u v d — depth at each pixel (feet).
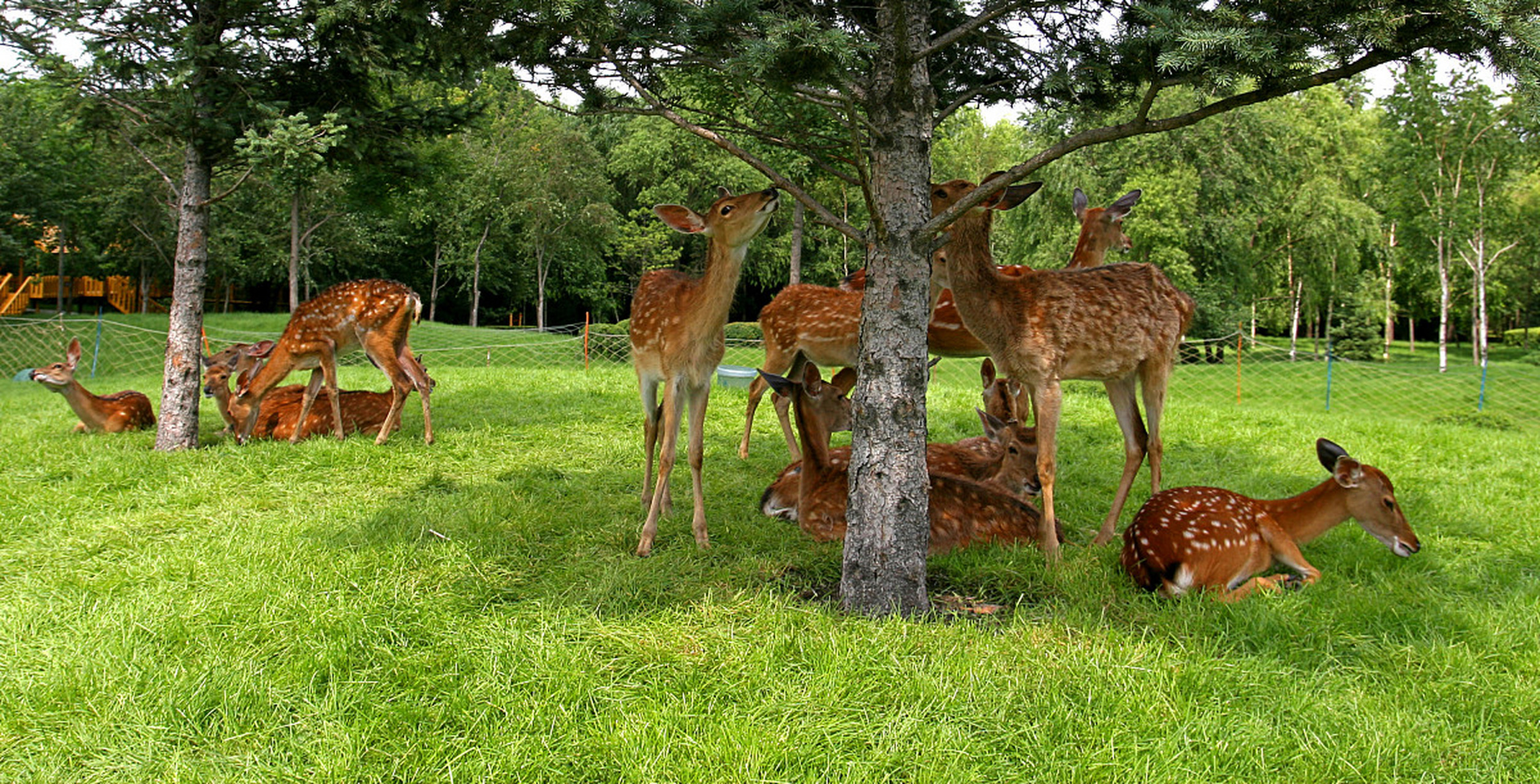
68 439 26.40
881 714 9.40
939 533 15.58
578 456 23.91
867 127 12.16
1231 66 9.68
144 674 9.90
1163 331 17.66
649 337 16.80
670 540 16.19
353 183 30.66
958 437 27.58
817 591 13.76
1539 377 70.59
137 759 8.61
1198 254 91.30
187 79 23.17
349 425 27.20
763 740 8.73
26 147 73.92
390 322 25.54
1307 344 119.44
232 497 18.92
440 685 10.05
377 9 13.75
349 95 26.14
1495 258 109.81
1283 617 11.97
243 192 86.12
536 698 9.63
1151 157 90.12
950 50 15.78
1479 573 14.71
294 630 11.18
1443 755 8.86
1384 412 47.75
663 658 10.72
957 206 11.85
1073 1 12.57
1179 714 9.43
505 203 124.57
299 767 8.50
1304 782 8.36
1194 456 25.11
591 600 12.74
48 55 23.08
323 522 16.40
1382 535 14.30
